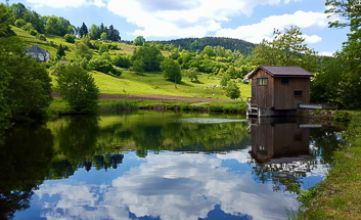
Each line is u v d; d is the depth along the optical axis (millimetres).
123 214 12938
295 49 63344
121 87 110000
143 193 15344
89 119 51500
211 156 23250
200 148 26312
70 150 25672
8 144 27891
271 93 50031
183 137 31984
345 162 17078
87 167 20391
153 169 19781
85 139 30984
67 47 168000
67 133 34875
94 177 18172
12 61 36969
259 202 13742
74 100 60500
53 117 54875
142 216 12703
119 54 179000
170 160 22172
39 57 132875
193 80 145500
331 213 10719
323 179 15375
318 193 13141
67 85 60781
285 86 50344
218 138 31203
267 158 22125
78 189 16094
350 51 28000
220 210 13078
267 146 26531
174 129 38000
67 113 61094
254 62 65688
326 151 23547
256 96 53250
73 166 20641
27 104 40812
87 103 61469
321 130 34812
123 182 17156
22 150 25469
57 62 130250
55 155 23844
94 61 137500
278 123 43000
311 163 20172
